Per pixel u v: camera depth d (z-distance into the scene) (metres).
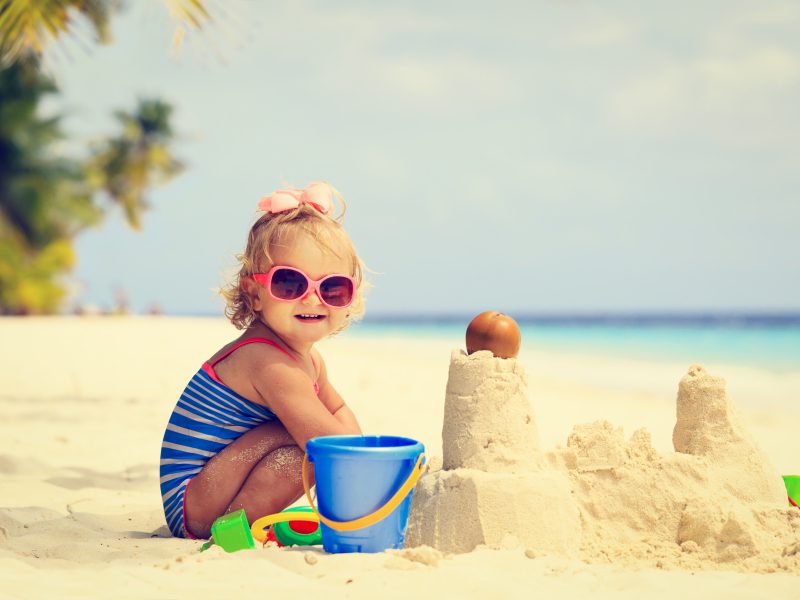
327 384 3.62
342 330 3.48
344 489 2.74
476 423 2.79
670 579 2.42
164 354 14.59
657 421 8.40
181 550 3.00
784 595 2.28
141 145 36.91
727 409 3.07
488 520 2.67
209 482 3.19
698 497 2.88
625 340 43.28
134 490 4.34
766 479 3.00
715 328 80.81
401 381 11.72
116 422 6.81
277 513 3.10
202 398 3.26
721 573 2.50
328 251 3.20
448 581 2.36
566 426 7.90
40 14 6.59
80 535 3.30
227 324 29.41
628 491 2.92
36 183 31.59
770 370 19.03
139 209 37.53
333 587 2.36
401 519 2.81
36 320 28.64
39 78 29.02
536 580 2.38
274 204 3.26
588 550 2.76
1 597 2.30
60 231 33.69
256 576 2.47
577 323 114.88
